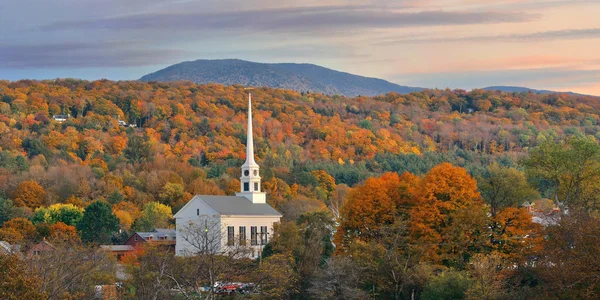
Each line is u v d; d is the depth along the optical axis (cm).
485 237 13325
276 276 12488
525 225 13388
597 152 14425
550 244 11712
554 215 13538
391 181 15338
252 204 18900
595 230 11406
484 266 11906
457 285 11888
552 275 11006
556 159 14400
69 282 10556
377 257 13238
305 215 15788
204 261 11494
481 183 14900
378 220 14575
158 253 12306
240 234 16950
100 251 13562
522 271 12188
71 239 14575
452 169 14225
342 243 14712
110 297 11662
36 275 9219
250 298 12025
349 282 12744
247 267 13725
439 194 14075
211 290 11262
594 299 10738
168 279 11781
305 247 14175
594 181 14175
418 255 13225
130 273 12925
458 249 13488
